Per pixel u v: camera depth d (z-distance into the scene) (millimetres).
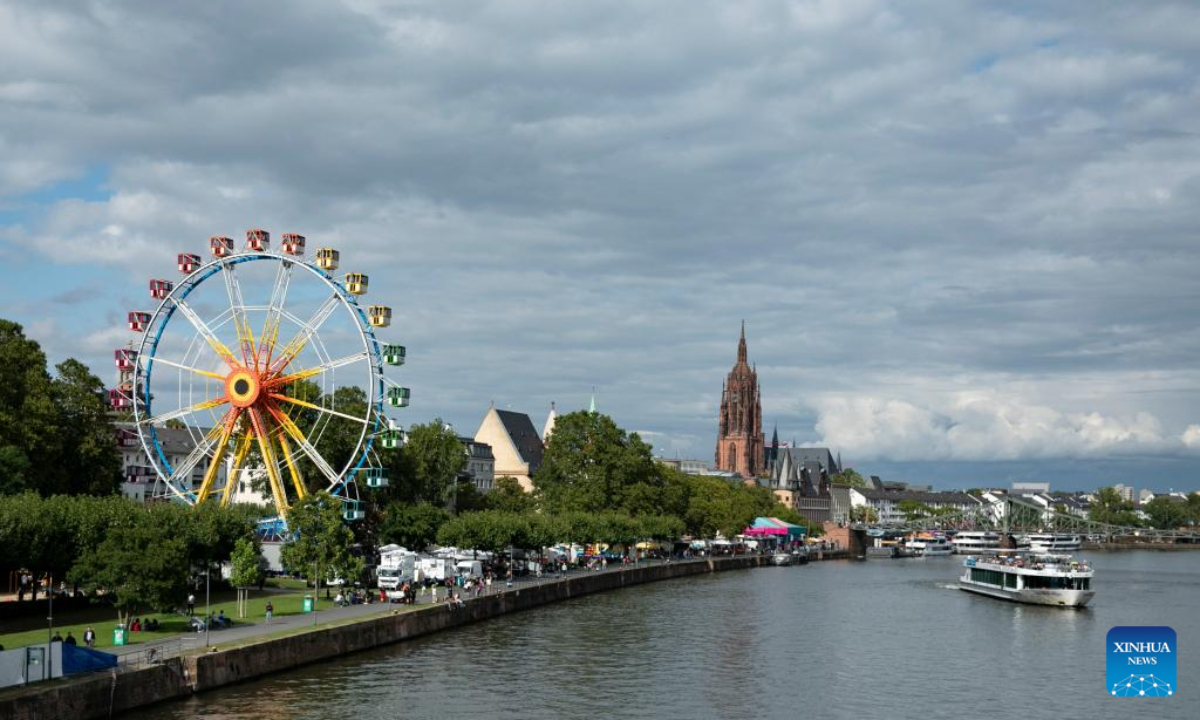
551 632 138875
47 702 74438
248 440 160875
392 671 106500
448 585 160875
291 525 138125
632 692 102625
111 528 110062
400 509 188125
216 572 137375
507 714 91812
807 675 114562
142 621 109875
